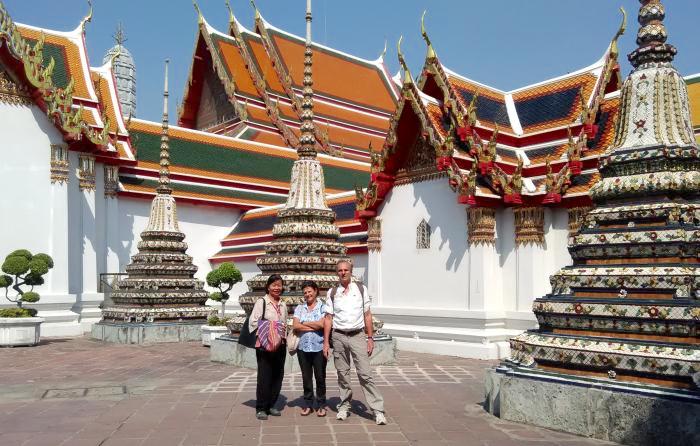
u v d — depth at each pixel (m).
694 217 9.24
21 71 26.12
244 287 32.03
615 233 9.52
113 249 30.83
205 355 18.56
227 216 35.84
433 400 11.43
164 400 11.55
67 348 20.73
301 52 51.97
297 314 10.64
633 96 10.12
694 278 8.54
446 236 19.30
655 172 9.59
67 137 27.12
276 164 39.69
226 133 45.94
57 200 26.78
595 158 17.72
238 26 48.22
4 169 25.91
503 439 8.57
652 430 7.98
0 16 24.83
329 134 48.91
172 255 24.11
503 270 18.62
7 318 20.94
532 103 20.89
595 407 8.54
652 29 10.12
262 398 9.95
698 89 22.52
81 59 32.53
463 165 18.70
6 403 11.39
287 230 16.72
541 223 18.03
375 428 9.33
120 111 33.44
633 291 8.98
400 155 20.64
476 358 17.80
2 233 25.67
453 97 19.34
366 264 23.39
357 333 9.80
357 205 21.80
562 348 9.16
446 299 19.17
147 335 22.11
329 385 13.13
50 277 26.22
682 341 8.40
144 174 33.22
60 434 9.06
